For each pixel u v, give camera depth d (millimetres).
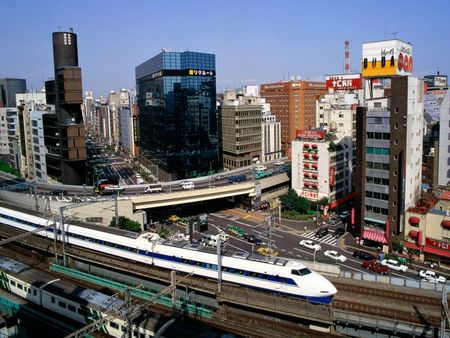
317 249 103688
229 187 137250
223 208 146875
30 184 141125
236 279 69562
